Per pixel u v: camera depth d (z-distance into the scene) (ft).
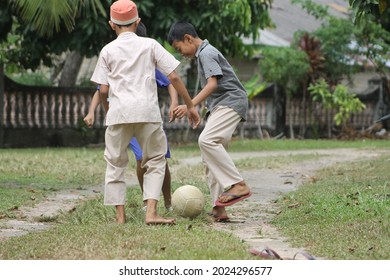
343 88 189.47
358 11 79.25
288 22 237.66
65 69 173.58
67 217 65.46
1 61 151.02
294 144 167.84
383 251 49.39
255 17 156.35
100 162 116.26
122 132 60.70
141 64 60.49
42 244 51.65
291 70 185.57
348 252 49.70
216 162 63.41
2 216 66.18
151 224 59.41
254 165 116.67
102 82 61.05
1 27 141.49
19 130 160.86
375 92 207.72
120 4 61.05
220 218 64.23
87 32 135.44
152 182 60.64
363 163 116.06
